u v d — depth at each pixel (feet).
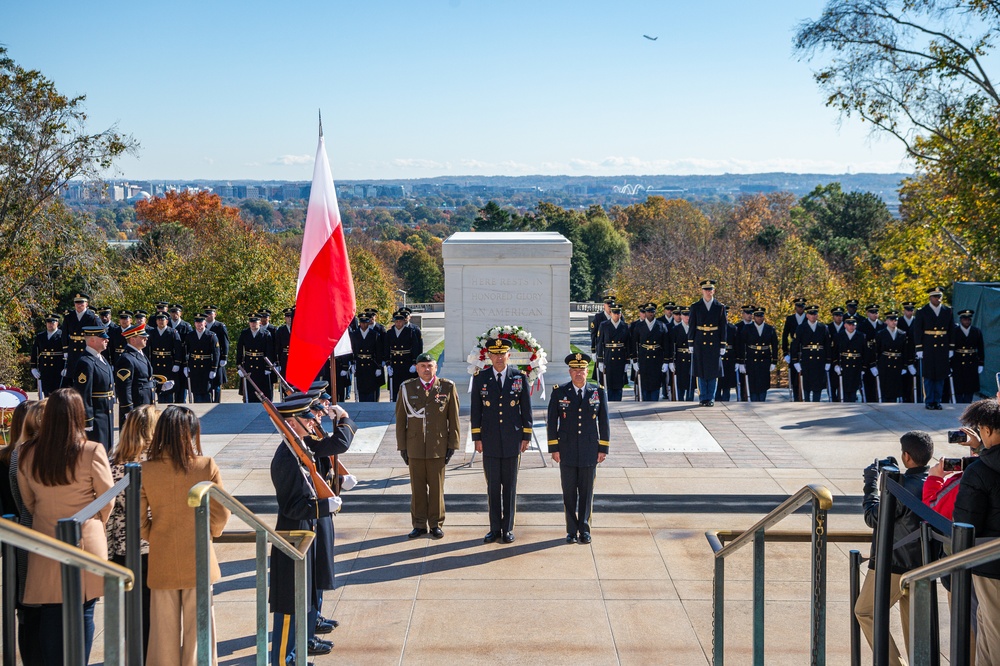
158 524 16.92
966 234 85.76
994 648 14.97
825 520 13.19
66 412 16.03
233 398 68.28
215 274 104.58
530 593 24.88
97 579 16.76
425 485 29.48
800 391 54.80
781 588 25.08
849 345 53.21
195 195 242.37
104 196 96.32
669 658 20.94
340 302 29.32
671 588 25.22
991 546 8.93
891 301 98.99
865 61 84.58
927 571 10.28
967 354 52.29
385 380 56.65
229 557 27.66
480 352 36.35
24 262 92.53
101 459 16.37
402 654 21.20
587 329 174.09
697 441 41.37
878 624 13.10
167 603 17.01
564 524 31.09
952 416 46.50
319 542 21.33
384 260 284.82
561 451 28.76
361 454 39.17
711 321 49.60
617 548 28.58
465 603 24.20
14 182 90.22
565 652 21.27
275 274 106.22
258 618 15.26
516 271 49.42
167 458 16.87
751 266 109.81
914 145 88.53
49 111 90.27
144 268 124.06
